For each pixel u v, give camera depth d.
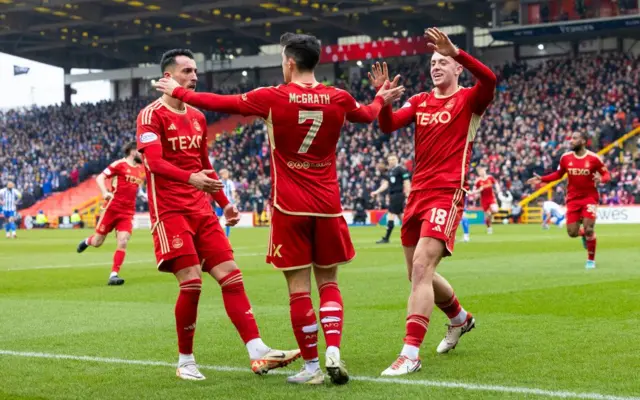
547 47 94.62
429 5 87.12
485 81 11.94
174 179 11.28
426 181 12.31
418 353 12.12
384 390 10.18
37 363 12.27
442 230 11.94
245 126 95.44
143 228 85.00
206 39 109.56
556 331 14.33
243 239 53.53
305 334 10.87
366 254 36.28
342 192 82.75
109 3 91.38
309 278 11.22
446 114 12.30
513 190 75.75
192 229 11.74
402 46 91.81
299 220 10.98
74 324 16.31
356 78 101.56
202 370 11.73
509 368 11.32
